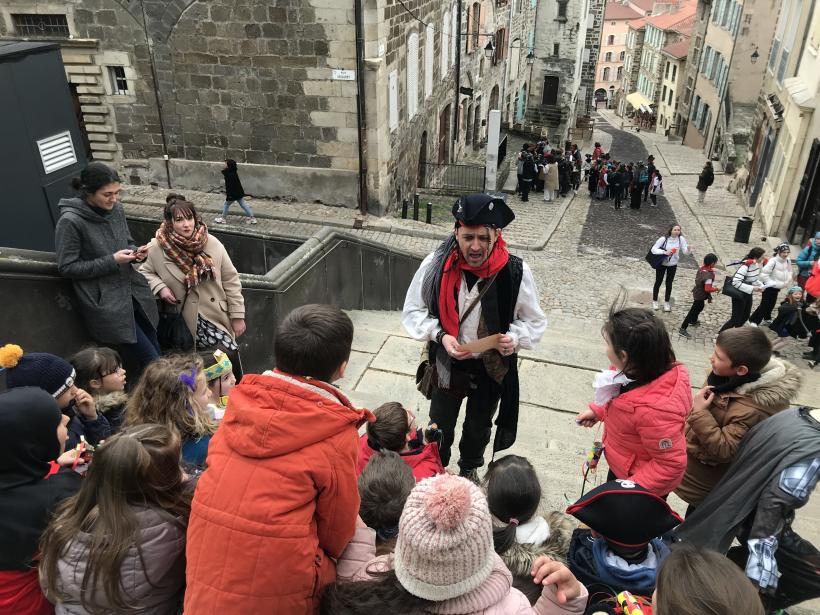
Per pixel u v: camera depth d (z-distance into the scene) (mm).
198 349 4559
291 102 15484
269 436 1678
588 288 13586
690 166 31859
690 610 1426
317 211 16188
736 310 10258
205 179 16766
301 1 14352
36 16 15602
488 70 29453
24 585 2107
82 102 16375
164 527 1895
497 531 2199
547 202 22297
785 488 2533
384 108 15602
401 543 1515
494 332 3033
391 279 9320
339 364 1853
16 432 2047
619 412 2740
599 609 2053
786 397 2852
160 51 15500
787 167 16297
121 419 3320
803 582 2729
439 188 22016
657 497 2184
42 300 3707
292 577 1636
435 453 3143
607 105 98000
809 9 17078
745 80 30453
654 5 78250
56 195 5801
